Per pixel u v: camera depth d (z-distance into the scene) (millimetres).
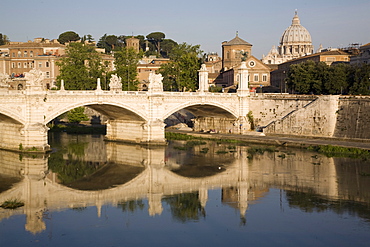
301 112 102125
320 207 54281
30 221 49656
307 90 120875
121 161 81062
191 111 120562
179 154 87312
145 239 45438
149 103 96375
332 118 98062
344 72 115812
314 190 61344
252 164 77562
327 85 114750
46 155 83125
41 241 44656
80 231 47188
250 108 112938
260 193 60344
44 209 53688
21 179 67188
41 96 81875
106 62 139500
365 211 52781
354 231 47031
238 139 102562
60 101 84500
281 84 187375
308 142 92875
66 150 90812
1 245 43594
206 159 82375
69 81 128125
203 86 111000
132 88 131625
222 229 47969
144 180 67812
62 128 125688
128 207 54844
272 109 109812
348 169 72688
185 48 140125
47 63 152750
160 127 97188
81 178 68562
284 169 73562
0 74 95812
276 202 56438
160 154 87438
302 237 45719
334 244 44156
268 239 45344
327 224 48938
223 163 78938
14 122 83875
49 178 68125
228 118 114500
